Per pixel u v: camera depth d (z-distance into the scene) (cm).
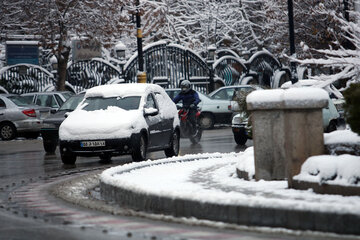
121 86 4303
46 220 1942
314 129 2180
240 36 11988
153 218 1961
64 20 8275
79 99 5438
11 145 6075
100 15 8400
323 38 8981
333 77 3622
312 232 1639
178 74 9462
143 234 1677
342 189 1967
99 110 4088
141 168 3106
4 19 8762
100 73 8912
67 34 8406
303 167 2122
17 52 8681
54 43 8300
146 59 9088
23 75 8619
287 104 2145
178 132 4628
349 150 2152
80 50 8469
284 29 9731
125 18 8744
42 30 8256
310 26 9419
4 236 1688
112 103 4169
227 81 10050
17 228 1806
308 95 2159
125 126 3919
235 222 1781
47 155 4800
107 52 10606
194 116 5553
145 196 2088
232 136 6347
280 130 2333
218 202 1825
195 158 3644
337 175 2003
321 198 1908
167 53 9319
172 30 11069
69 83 8700
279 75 10581
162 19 10112
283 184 2241
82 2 8338
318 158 2084
